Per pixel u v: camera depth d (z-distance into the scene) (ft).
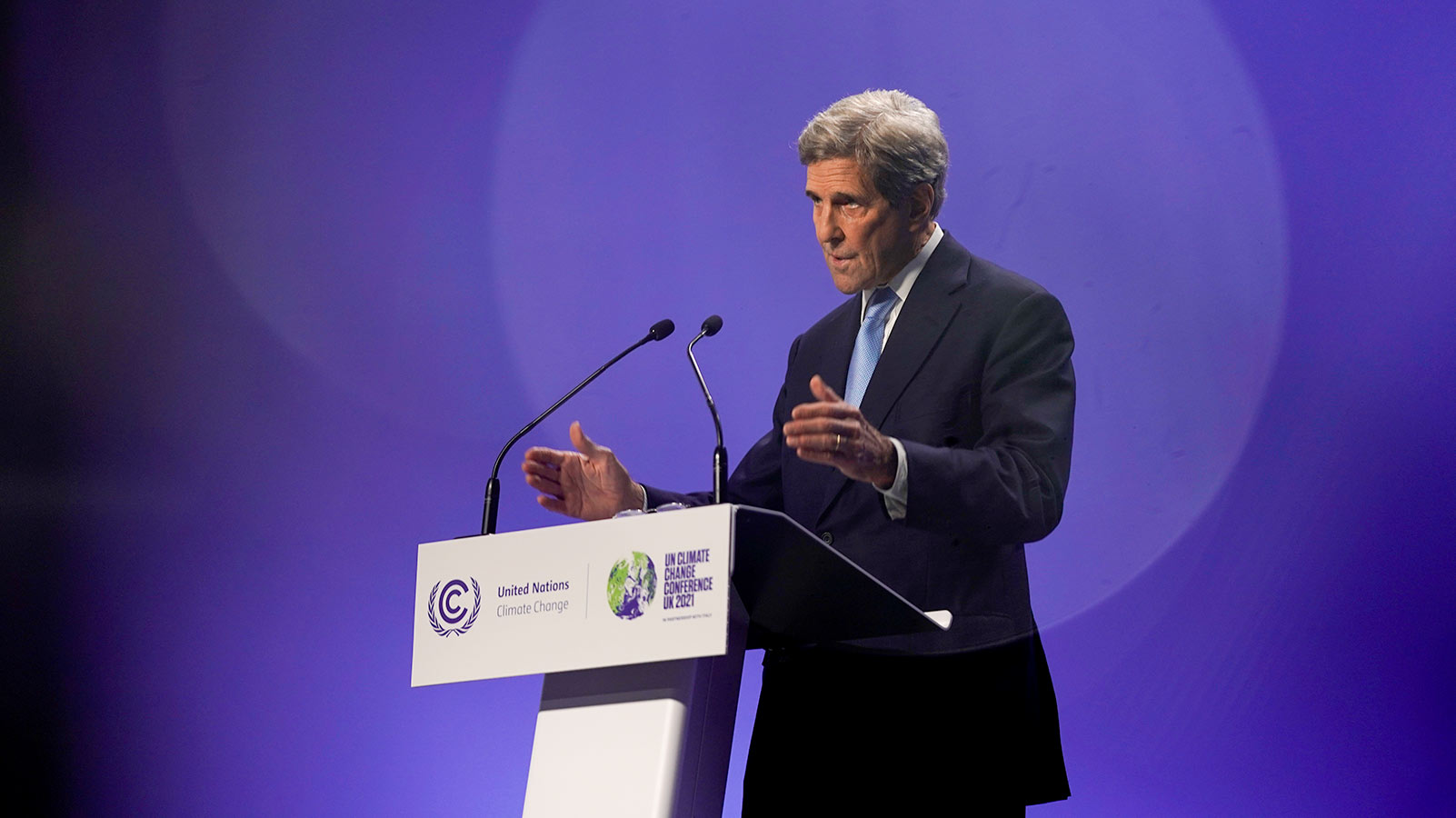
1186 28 22.75
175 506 30.04
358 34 30.53
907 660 14.90
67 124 32.09
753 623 13.46
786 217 26.40
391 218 29.73
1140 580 21.75
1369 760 19.85
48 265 31.60
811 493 16.47
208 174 31.09
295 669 28.66
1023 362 15.72
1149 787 21.09
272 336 30.09
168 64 31.68
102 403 30.83
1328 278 21.09
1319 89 21.54
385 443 28.99
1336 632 20.29
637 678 11.95
